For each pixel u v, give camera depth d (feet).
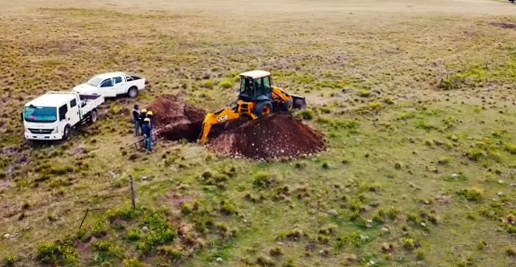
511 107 113.80
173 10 268.41
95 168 77.71
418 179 76.69
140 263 54.13
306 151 84.48
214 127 89.25
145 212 62.90
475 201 70.23
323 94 123.03
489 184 75.56
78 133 94.58
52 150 86.07
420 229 63.31
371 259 57.16
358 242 60.03
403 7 301.84
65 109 90.07
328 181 74.79
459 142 91.56
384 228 63.16
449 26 231.71
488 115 107.45
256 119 88.22
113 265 53.93
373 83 136.36
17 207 65.62
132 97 120.06
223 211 64.95
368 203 68.85
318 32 218.18
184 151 83.05
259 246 58.70
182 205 65.00
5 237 58.29
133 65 155.94
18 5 258.78
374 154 85.56
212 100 116.88
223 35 208.23
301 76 144.15
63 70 146.30
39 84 129.39
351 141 91.30
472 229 63.52
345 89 128.06
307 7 299.38
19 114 105.19
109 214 61.52
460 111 109.91
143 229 59.52
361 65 160.56
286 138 84.79
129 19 237.86
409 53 180.45
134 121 95.66
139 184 70.95
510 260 57.31
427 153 86.48
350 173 77.82
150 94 123.13
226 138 85.05
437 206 68.69
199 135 91.45
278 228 62.64
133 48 180.65
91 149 85.81
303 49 185.16
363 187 72.79
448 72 151.02
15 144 89.30
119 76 118.52
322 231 61.98
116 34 203.72
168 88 129.08
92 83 116.88
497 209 67.97
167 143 88.22
